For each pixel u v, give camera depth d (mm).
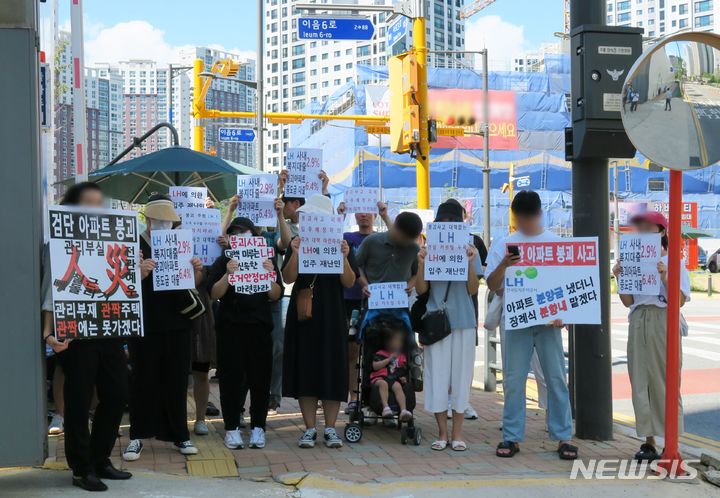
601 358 6691
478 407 8508
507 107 61875
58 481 5113
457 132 25156
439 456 6156
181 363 5926
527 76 63688
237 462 5840
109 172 8531
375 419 7230
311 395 6320
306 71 101812
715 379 10898
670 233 5473
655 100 5379
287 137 98562
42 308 4742
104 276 4898
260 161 20609
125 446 6281
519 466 5836
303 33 13320
